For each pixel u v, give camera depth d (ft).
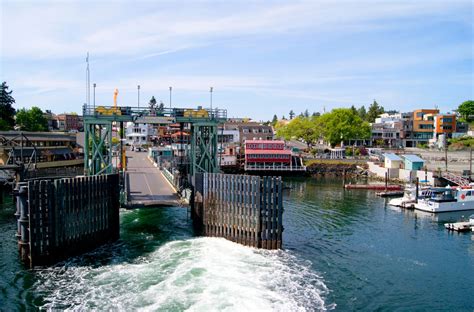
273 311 90.74
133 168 262.88
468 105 570.05
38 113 472.44
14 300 95.40
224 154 411.34
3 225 165.07
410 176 318.24
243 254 130.00
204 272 112.57
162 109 162.81
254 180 135.64
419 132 547.49
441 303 100.48
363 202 238.27
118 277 108.78
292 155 393.29
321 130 475.72
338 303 97.86
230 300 95.20
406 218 195.72
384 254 137.49
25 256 117.39
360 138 470.80
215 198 146.72
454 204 215.31
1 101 431.02
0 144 265.95
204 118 168.04
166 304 92.79
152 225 167.12
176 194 167.94
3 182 221.05
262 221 136.26
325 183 329.11
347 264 126.11
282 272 115.96
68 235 124.16
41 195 115.65
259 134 508.53
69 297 96.84
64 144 333.42
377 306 97.71
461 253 140.15
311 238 154.40
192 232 155.84
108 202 141.79
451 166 338.34
